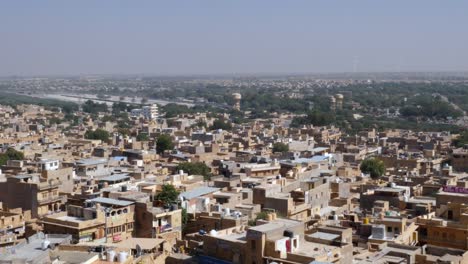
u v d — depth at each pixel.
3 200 157.12
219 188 166.62
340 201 167.75
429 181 183.12
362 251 107.38
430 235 117.88
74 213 126.44
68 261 93.12
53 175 168.12
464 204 122.31
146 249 111.38
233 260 100.81
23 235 133.25
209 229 132.12
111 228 123.00
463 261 100.88
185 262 105.12
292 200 148.75
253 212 140.88
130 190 150.50
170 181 175.62
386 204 143.00
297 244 99.88
